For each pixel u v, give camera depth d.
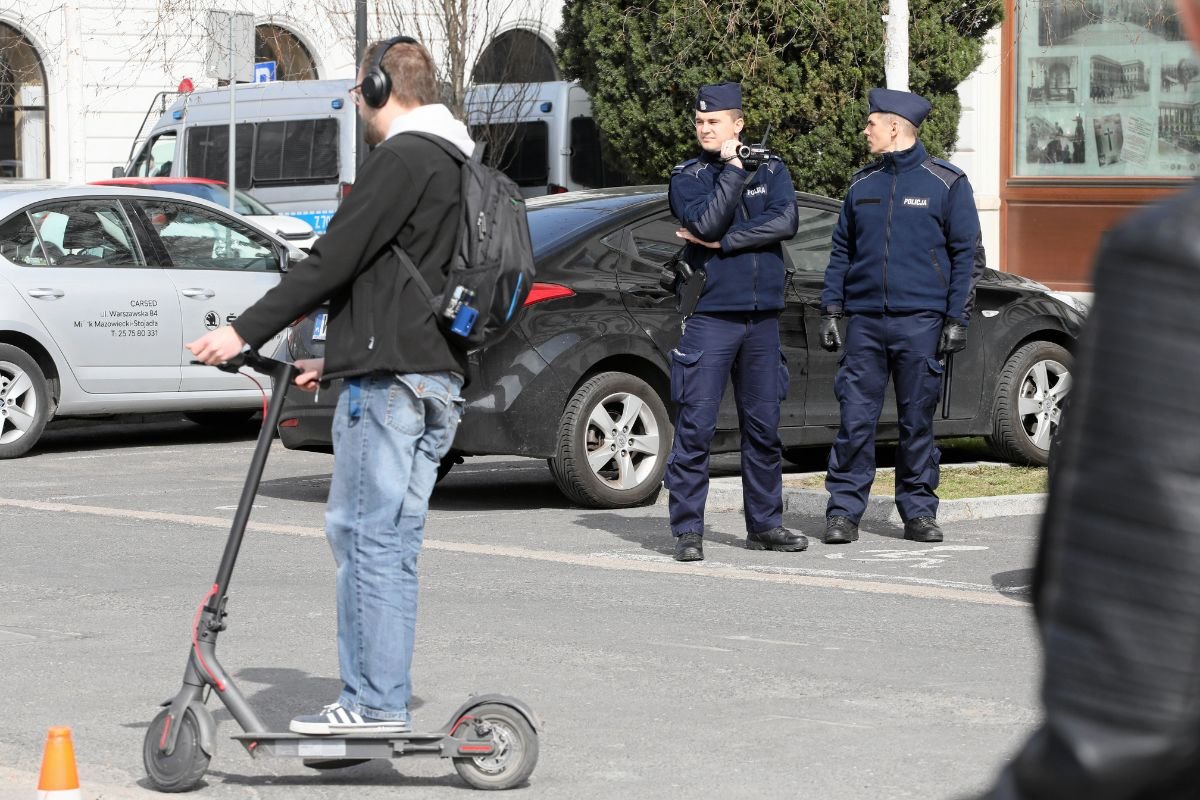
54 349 35.19
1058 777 4.00
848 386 23.98
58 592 20.70
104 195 36.47
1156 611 3.87
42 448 37.56
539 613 19.30
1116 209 50.38
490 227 12.32
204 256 37.47
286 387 12.47
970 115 51.41
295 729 12.39
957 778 12.89
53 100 76.25
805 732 14.24
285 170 62.38
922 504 24.28
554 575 21.73
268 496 29.59
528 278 12.54
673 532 22.86
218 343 12.02
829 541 24.11
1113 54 49.97
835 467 24.25
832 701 15.30
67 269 35.56
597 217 27.88
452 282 12.27
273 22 74.38
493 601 20.00
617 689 15.78
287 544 24.28
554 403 26.56
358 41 53.28
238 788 12.83
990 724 14.46
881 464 32.59
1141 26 49.47
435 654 17.25
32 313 34.94
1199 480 3.87
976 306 29.86
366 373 12.29
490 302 12.34
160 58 76.50
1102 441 3.98
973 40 44.03
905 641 17.80
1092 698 3.95
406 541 12.62
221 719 14.88
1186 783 3.93
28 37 75.81
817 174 43.28
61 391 35.38
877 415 24.08
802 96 42.66
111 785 12.64
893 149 23.50
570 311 26.84
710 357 22.33
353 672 12.62
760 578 21.45
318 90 61.94
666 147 45.16
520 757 12.62
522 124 62.03
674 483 22.67
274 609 19.64
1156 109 49.53
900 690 15.69
